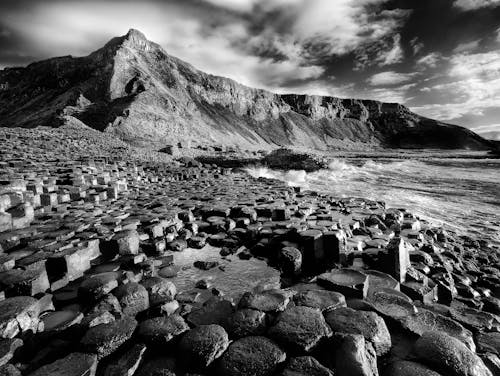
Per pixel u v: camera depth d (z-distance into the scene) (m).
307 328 3.37
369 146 191.00
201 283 5.40
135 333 3.44
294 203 11.37
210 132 103.62
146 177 16.72
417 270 6.33
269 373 2.94
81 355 3.05
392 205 18.27
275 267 6.26
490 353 3.55
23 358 3.24
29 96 131.12
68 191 9.62
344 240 6.83
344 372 2.91
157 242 6.80
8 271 4.48
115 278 4.61
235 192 13.65
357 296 4.56
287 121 195.25
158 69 143.12
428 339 3.32
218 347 3.15
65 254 5.02
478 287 7.00
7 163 12.61
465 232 12.68
